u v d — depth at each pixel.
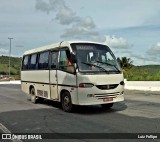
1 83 52.94
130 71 37.00
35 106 14.45
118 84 11.48
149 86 24.20
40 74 14.41
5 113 12.20
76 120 10.12
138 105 13.90
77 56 11.30
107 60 11.84
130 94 20.52
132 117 10.47
